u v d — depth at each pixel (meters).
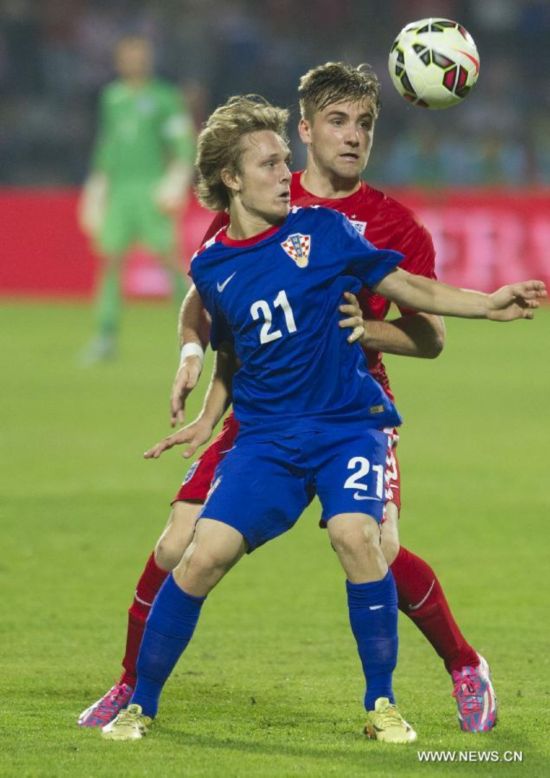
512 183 102.38
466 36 19.98
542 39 113.62
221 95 110.00
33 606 25.73
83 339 73.00
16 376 59.09
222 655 22.44
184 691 20.14
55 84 109.75
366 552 16.97
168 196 67.69
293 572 28.84
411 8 115.69
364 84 18.97
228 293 17.62
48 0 112.12
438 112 107.56
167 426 46.91
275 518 17.34
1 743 17.16
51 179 106.00
